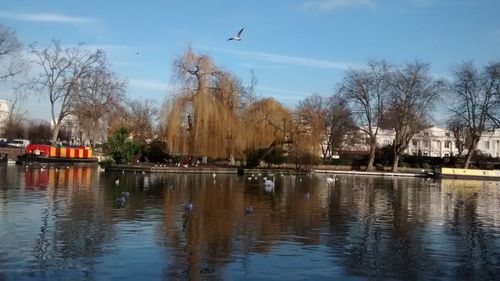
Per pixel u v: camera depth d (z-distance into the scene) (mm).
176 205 21344
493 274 11117
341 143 99562
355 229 16547
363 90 77500
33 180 33031
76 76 70688
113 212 18469
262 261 11656
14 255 11539
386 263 11859
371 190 36750
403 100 75625
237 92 55125
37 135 106438
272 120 55688
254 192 29859
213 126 51281
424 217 20500
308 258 12102
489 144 144625
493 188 45906
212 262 11422
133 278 10000
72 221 16203
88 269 10539
